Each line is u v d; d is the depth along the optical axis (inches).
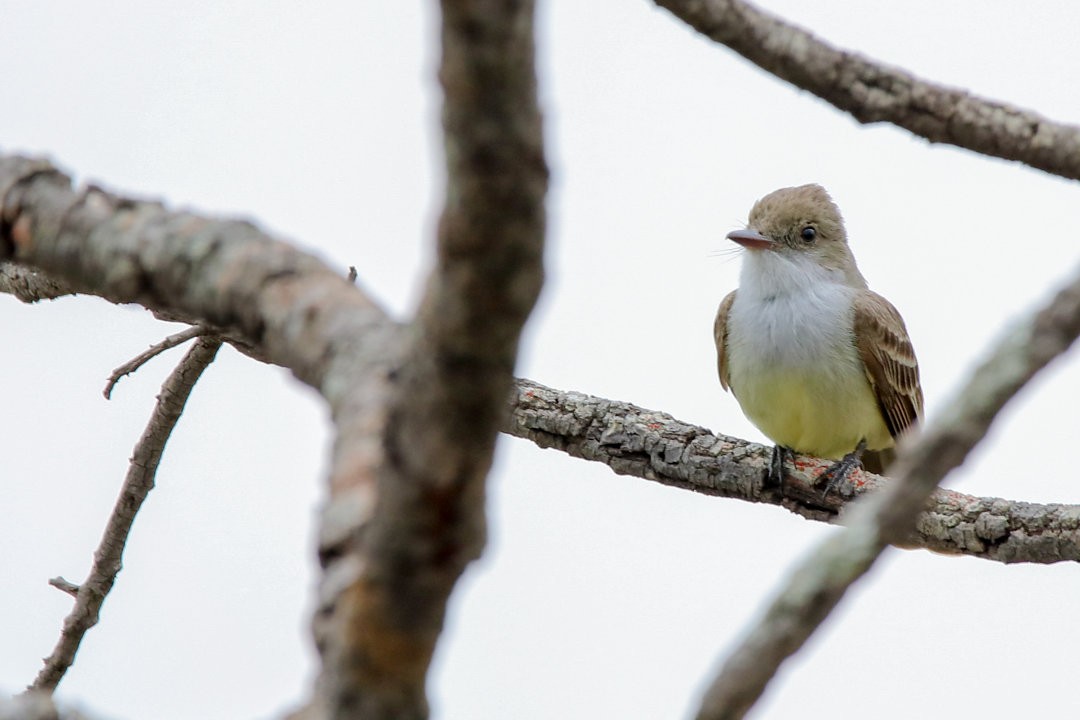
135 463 410.0
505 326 143.3
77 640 407.8
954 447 188.4
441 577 158.1
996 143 340.5
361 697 165.5
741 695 184.9
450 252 140.7
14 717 201.8
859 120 339.6
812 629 187.0
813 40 330.3
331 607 163.9
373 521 157.3
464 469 151.0
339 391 180.9
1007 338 191.3
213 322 203.6
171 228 205.6
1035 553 426.9
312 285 194.4
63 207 213.9
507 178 137.0
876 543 188.7
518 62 134.4
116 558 408.2
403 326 185.0
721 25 322.7
